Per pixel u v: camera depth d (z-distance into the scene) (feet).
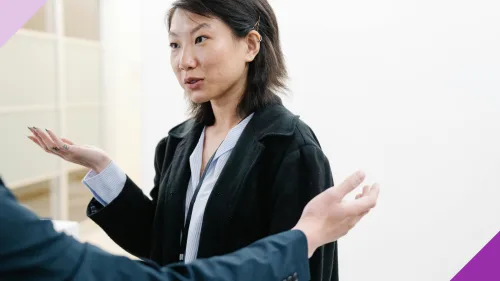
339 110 5.08
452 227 4.77
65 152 2.38
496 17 4.24
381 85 4.85
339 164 5.19
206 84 2.02
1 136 6.64
